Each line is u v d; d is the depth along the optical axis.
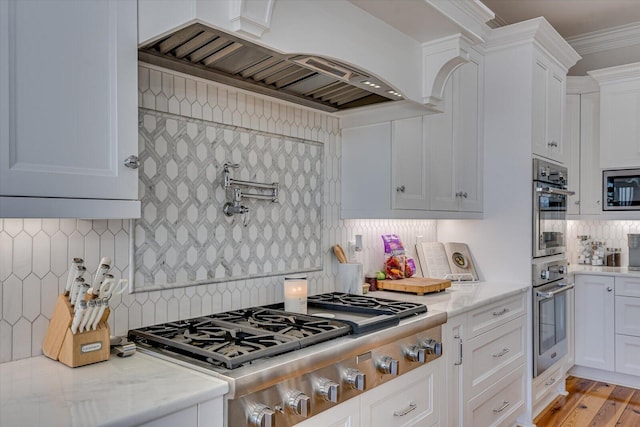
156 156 1.66
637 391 3.50
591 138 3.98
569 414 3.10
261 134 2.05
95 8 1.19
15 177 1.04
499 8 3.59
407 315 1.88
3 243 1.30
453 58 1.92
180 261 1.73
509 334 2.72
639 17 3.78
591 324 3.69
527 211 3.01
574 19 3.82
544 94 3.21
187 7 1.21
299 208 2.24
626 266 4.04
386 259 2.78
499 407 2.59
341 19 1.59
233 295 1.92
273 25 1.37
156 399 1.02
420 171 2.50
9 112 1.03
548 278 3.18
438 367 1.99
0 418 0.92
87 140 1.17
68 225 1.43
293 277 2.19
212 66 1.67
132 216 1.26
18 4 1.05
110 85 1.22
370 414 1.58
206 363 1.25
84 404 0.99
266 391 1.22
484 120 3.19
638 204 3.71
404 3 1.63
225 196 1.89
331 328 1.56
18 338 1.32
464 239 3.27
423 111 2.14
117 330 1.55
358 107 2.25
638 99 3.67
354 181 2.44
